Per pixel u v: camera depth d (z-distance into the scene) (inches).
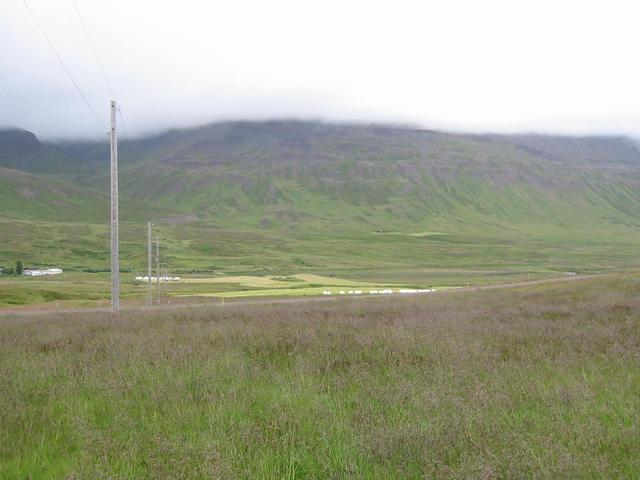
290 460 246.8
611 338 585.3
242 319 852.6
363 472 237.0
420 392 353.7
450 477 227.3
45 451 272.2
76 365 465.1
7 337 703.7
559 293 1701.5
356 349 515.2
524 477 229.5
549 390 362.9
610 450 264.2
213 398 348.2
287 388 366.6
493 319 804.0
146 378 407.8
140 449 268.7
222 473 230.4
